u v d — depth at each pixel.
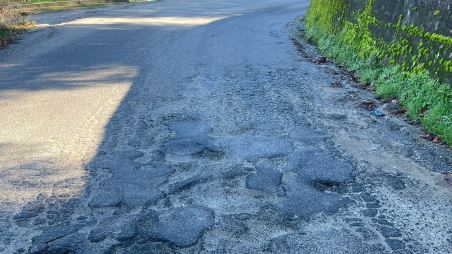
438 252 3.05
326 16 11.74
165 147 4.72
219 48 10.41
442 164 4.34
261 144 4.77
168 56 9.46
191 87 7.03
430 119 5.12
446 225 3.36
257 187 3.88
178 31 13.16
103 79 7.60
